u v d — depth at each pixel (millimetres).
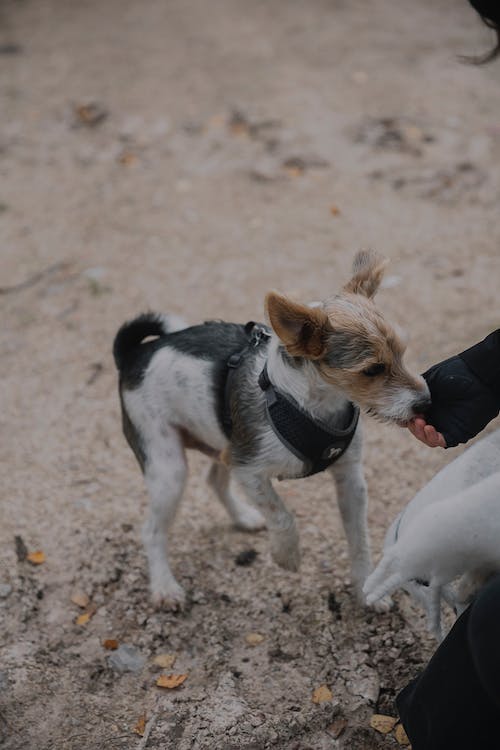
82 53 2650
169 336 1141
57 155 2135
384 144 2084
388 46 2602
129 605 1155
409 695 881
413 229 1790
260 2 2998
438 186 1915
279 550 1098
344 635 1107
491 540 813
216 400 1079
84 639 1117
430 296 1612
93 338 1577
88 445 1379
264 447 1044
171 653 1104
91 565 1199
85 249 1791
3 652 1096
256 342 1076
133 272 1725
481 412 915
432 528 833
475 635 792
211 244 1785
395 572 861
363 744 1000
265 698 1048
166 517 1152
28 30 2844
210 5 2988
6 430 1410
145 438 1139
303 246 1763
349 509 1104
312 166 2020
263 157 2066
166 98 2348
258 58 2559
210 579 1187
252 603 1153
